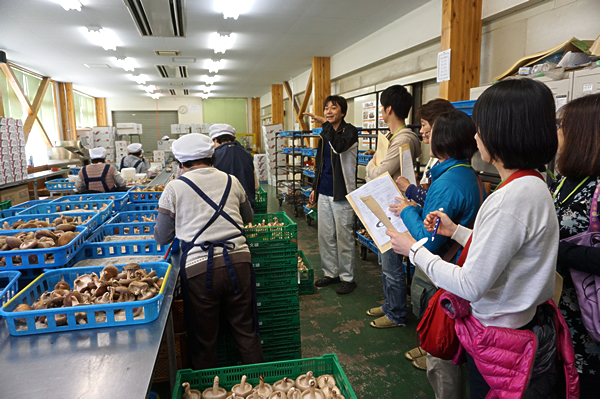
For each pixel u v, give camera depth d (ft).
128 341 3.62
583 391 4.03
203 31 20.25
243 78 37.19
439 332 4.07
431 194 4.83
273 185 33.30
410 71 18.75
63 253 5.05
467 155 4.89
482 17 13.00
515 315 3.11
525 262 2.96
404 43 18.08
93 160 12.96
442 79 13.20
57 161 28.63
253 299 5.98
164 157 29.37
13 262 4.93
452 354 4.09
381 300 10.66
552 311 3.34
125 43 22.38
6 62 24.43
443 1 13.00
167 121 56.18
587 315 3.74
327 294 11.10
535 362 3.19
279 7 16.71
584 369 3.99
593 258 3.56
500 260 2.86
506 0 11.96
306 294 11.09
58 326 3.80
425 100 18.71
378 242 4.97
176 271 5.58
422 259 3.41
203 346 5.65
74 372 3.15
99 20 17.94
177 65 29.63
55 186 15.16
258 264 7.29
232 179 6.18
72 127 38.75
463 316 3.35
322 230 11.56
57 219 6.57
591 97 3.89
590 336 3.92
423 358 7.57
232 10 16.46
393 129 8.45
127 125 37.91
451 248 4.68
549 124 2.91
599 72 6.71
